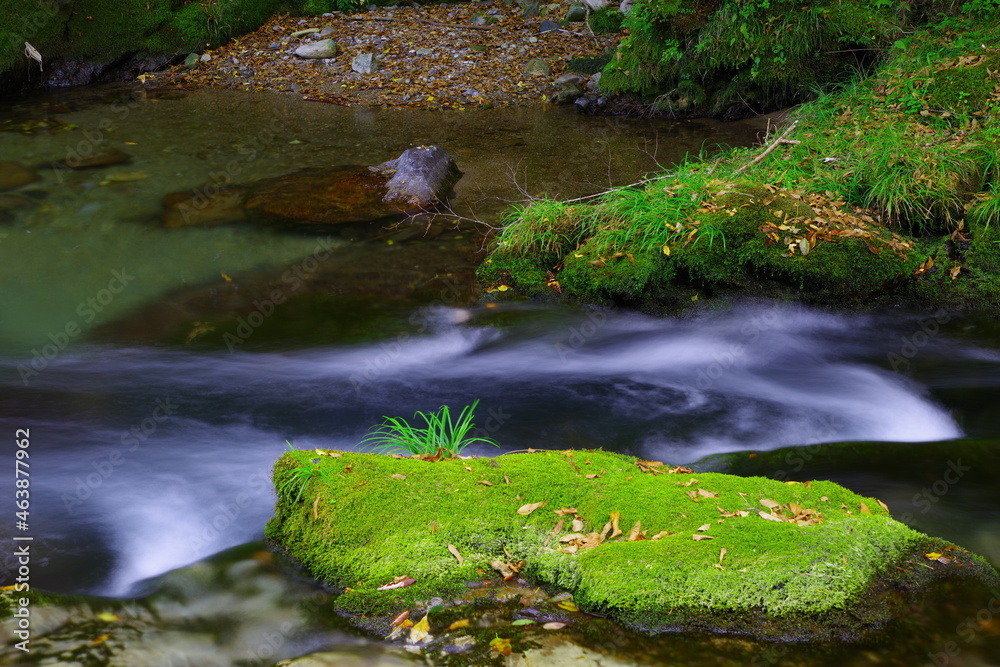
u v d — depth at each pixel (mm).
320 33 12883
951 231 6152
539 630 2707
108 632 2717
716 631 2672
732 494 3355
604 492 3361
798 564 2883
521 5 13750
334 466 3502
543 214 6562
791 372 5262
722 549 2941
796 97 9617
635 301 5992
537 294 6234
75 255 6629
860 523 3152
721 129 9656
